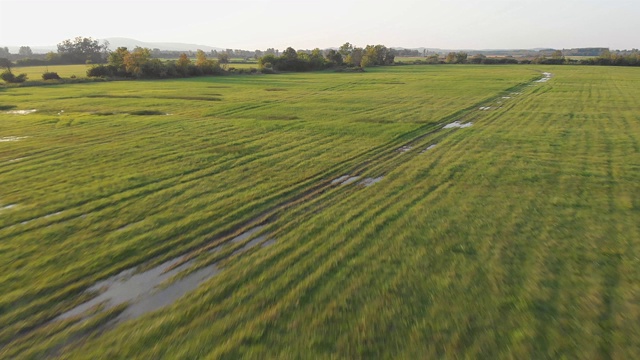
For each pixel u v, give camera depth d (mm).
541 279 9812
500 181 17047
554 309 8680
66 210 14758
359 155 21703
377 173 18625
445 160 20328
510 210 14023
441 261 10719
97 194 16266
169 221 13773
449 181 17156
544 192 15742
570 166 19125
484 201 14867
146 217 14094
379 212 14078
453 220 13258
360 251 11367
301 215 14039
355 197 15641
